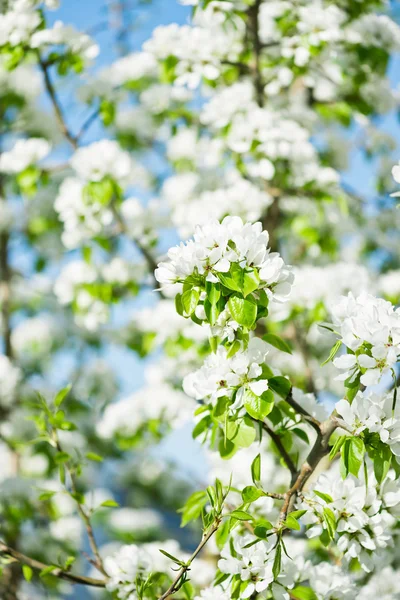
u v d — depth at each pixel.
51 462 5.75
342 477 1.75
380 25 4.46
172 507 7.66
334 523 1.79
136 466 7.58
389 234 5.50
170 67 4.26
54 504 5.38
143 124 5.34
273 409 2.11
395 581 2.60
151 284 4.80
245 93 4.09
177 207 4.49
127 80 4.84
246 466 3.02
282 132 3.97
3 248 6.63
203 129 5.27
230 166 4.73
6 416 6.03
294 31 4.47
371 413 1.77
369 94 4.88
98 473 7.34
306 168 4.07
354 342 1.73
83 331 6.95
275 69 4.73
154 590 2.32
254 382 1.83
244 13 4.36
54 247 6.62
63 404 6.55
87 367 7.00
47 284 7.23
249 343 1.92
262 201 4.12
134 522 7.09
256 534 1.75
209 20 4.27
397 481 1.95
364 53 4.46
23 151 4.42
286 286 1.83
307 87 5.11
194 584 3.15
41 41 4.05
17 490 5.03
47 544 5.46
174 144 5.14
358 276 4.13
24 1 4.11
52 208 6.36
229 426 1.92
